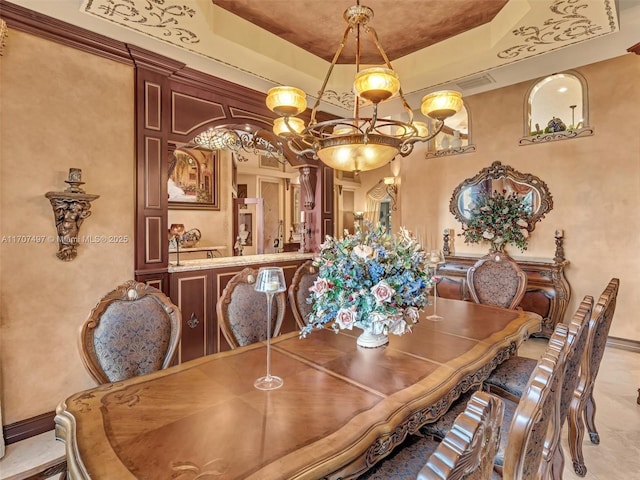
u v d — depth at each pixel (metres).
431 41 3.17
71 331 2.55
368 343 1.85
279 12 2.75
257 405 1.27
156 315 1.85
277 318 2.36
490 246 4.77
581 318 1.51
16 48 2.30
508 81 3.49
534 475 1.15
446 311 2.57
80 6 2.27
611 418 2.56
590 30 2.55
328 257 1.87
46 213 2.44
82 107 2.60
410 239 1.93
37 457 2.17
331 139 2.15
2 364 2.27
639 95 3.75
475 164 4.84
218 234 7.04
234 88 3.57
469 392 2.01
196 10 2.35
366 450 1.07
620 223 3.88
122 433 1.10
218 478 0.90
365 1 2.59
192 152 6.63
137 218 2.89
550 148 4.27
